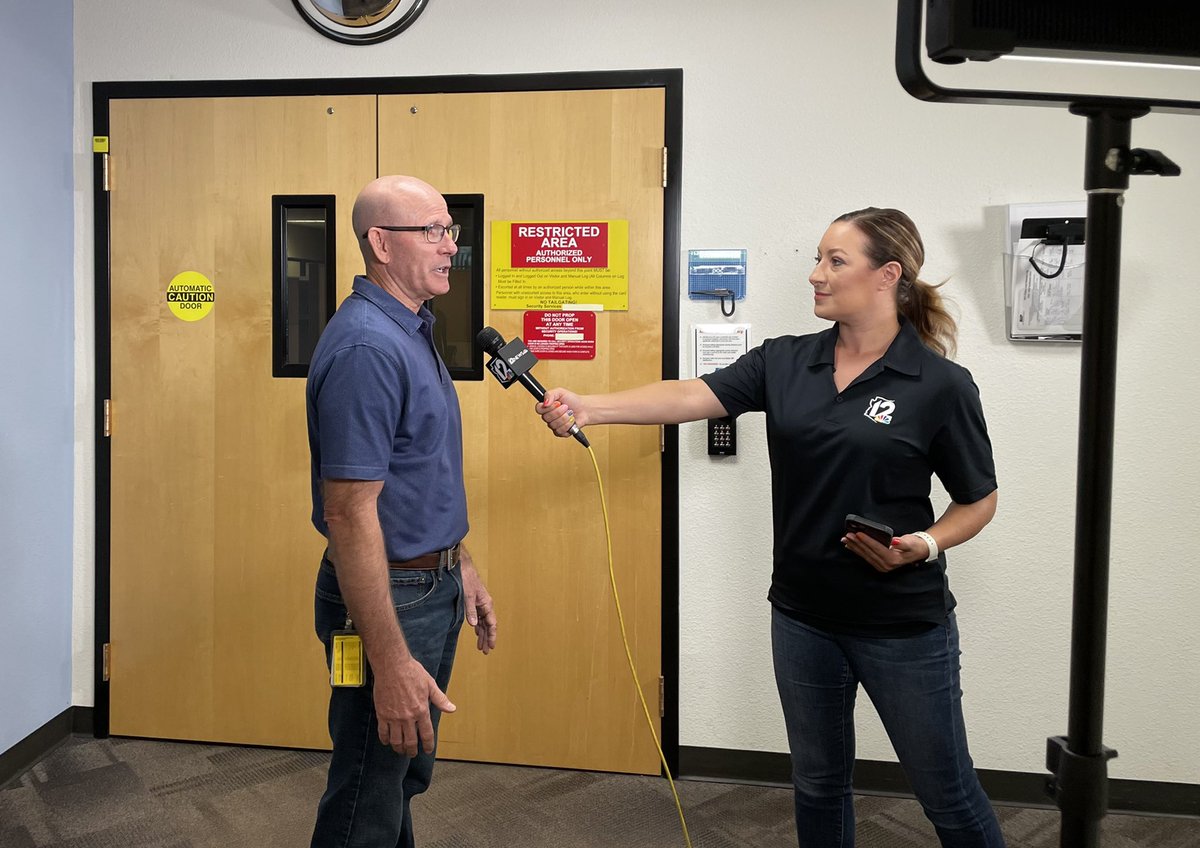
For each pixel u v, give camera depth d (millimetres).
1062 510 2346
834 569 1607
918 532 1601
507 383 1893
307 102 2506
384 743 1497
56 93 2520
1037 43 793
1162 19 821
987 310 2338
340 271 2521
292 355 2576
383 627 1461
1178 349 2289
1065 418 2326
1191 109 866
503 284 2477
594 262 2443
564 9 2424
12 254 2352
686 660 2498
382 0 2426
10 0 2314
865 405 1594
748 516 2453
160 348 2584
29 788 2369
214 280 2553
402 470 1565
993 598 2391
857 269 1618
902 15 851
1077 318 2250
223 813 2258
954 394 1578
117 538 2637
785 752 2477
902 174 2344
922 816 2318
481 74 2455
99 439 2619
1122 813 2375
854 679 1696
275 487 2566
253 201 2531
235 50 2529
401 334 1573
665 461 2459
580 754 2533
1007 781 2408
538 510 2506
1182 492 2316
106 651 2656
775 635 1726
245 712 2625
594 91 2420
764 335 2408
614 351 2453
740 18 2375
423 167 2482
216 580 2605
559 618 2516
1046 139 2291
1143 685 2359
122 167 2574
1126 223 2281
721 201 2406
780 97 2373
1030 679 2387
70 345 2609
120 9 2559
